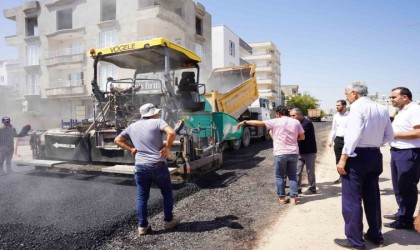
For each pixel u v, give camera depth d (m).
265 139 14.12
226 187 5.54
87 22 23.61
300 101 55.03
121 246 3.19
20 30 27.62
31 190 5.22
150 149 3.47
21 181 5.89
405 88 3.64
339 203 4.53
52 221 3.81
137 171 3.46
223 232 3.51
